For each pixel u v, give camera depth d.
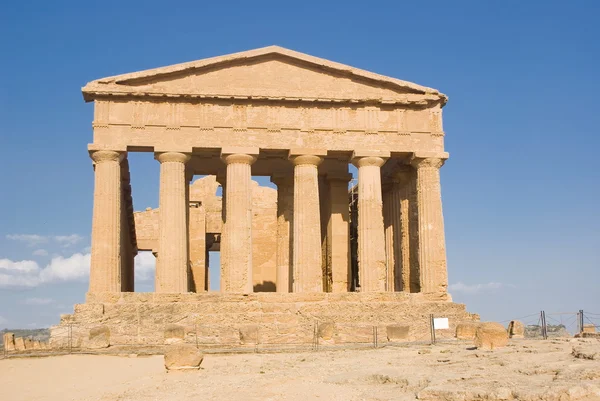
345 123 53.94
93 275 49.59
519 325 42.66
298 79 53.84
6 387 31.16
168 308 45.72
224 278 51.72
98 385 30.95
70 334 41.34
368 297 49.28
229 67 53.28
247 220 52.00
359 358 34.47
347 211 60.66
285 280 59.88
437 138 54.59
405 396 23.20
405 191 58.22
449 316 47.78
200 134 52.31
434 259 53.03
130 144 51.38
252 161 52.91
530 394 20.94
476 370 26.73
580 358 27.00
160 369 33.81
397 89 54.69
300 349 39.78
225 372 31.48
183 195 51.78
